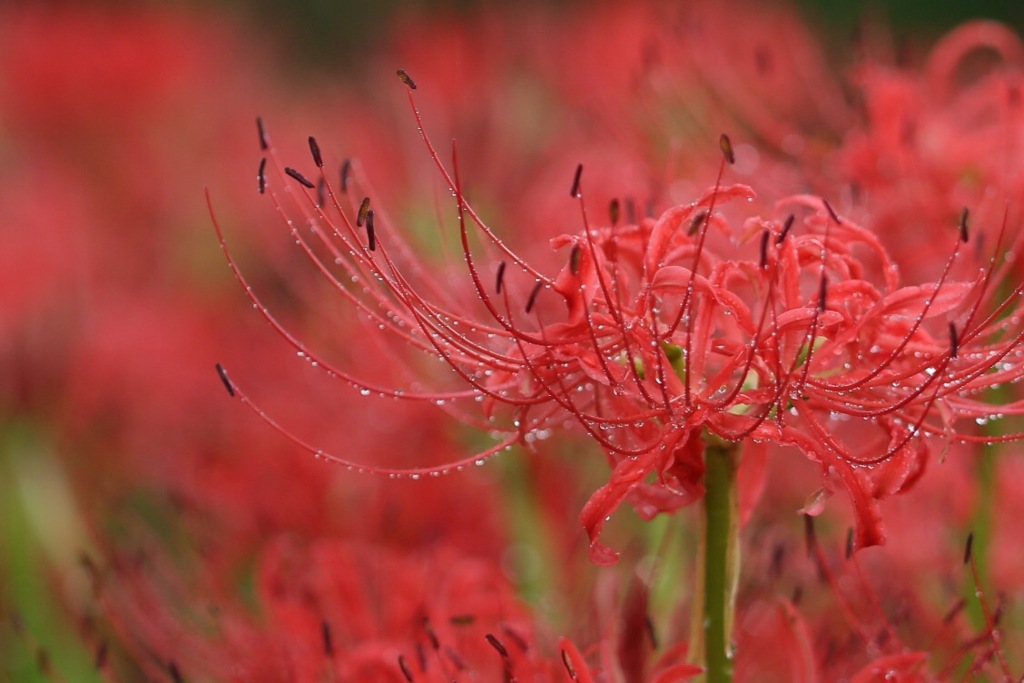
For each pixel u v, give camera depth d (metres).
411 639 0.76
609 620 0.75
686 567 0.80
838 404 0.68
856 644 0.75
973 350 0.70
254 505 0.86
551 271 0.83
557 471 0.84
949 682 0.74
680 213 0.68
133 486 1.00
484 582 0.79
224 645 0.80
